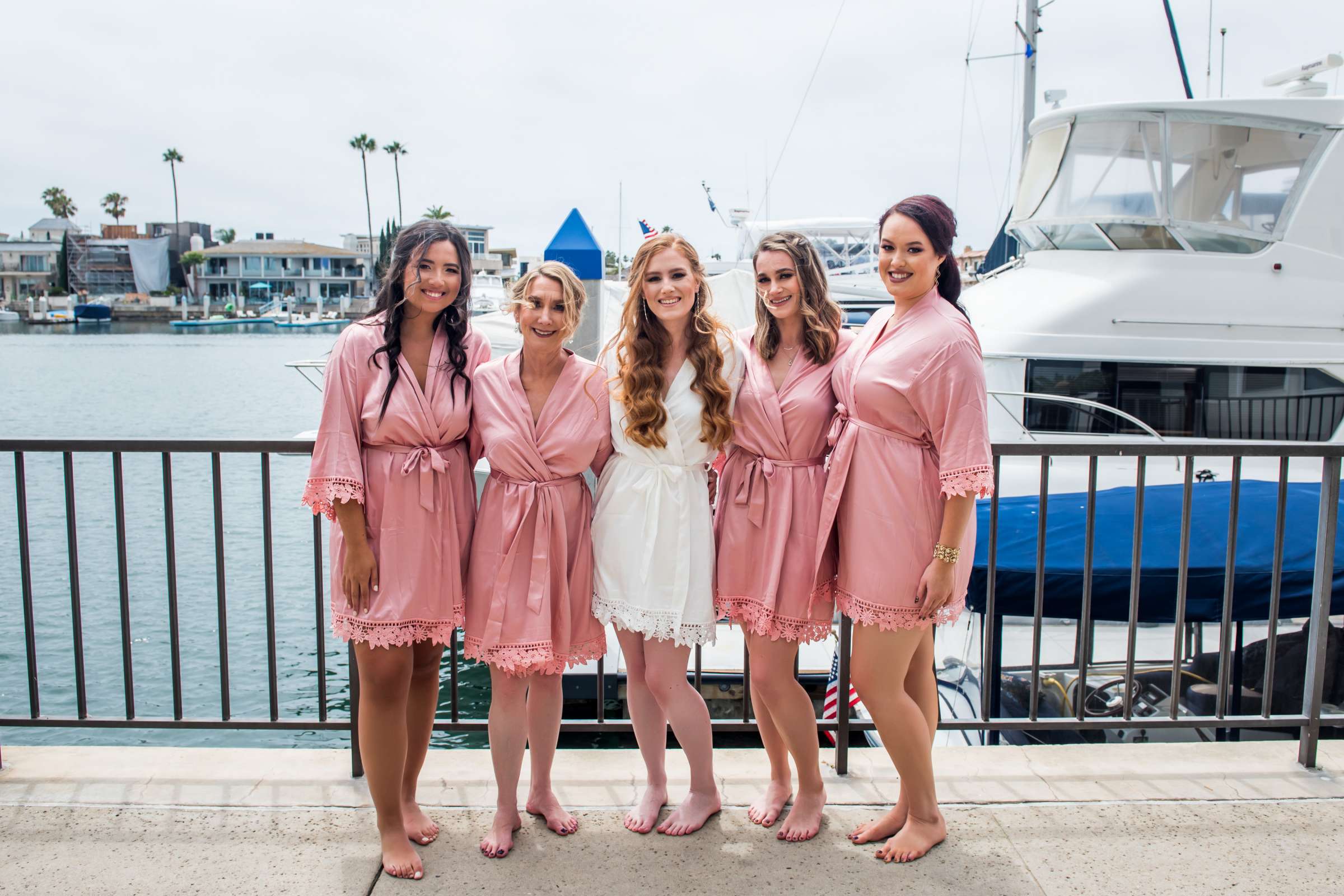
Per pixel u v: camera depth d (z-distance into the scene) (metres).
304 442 3.16
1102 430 7.60
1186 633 6.08
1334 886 2.64
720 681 7.06
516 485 2.75
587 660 2.90
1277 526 3.32
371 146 79.31
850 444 2.69
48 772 3.21
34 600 10.84
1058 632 6.66
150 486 17.03
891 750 2.78
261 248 105.31
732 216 18.53
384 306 2.70
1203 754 3.43
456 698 3.38
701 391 2.74
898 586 2.63
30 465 18.64
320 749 3.41
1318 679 3.29
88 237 109.31
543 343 2.71
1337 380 7.42
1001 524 5.26
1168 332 7.50
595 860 2.76
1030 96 13.30
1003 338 7.74
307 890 2.60
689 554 2.78
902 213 2.59
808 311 2.74
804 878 2.68
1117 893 2.61
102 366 49.38
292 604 10.81
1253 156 7.53
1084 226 8.05
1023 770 3.31
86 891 2.58
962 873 2.70
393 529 2.63
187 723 3.31
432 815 3.01
